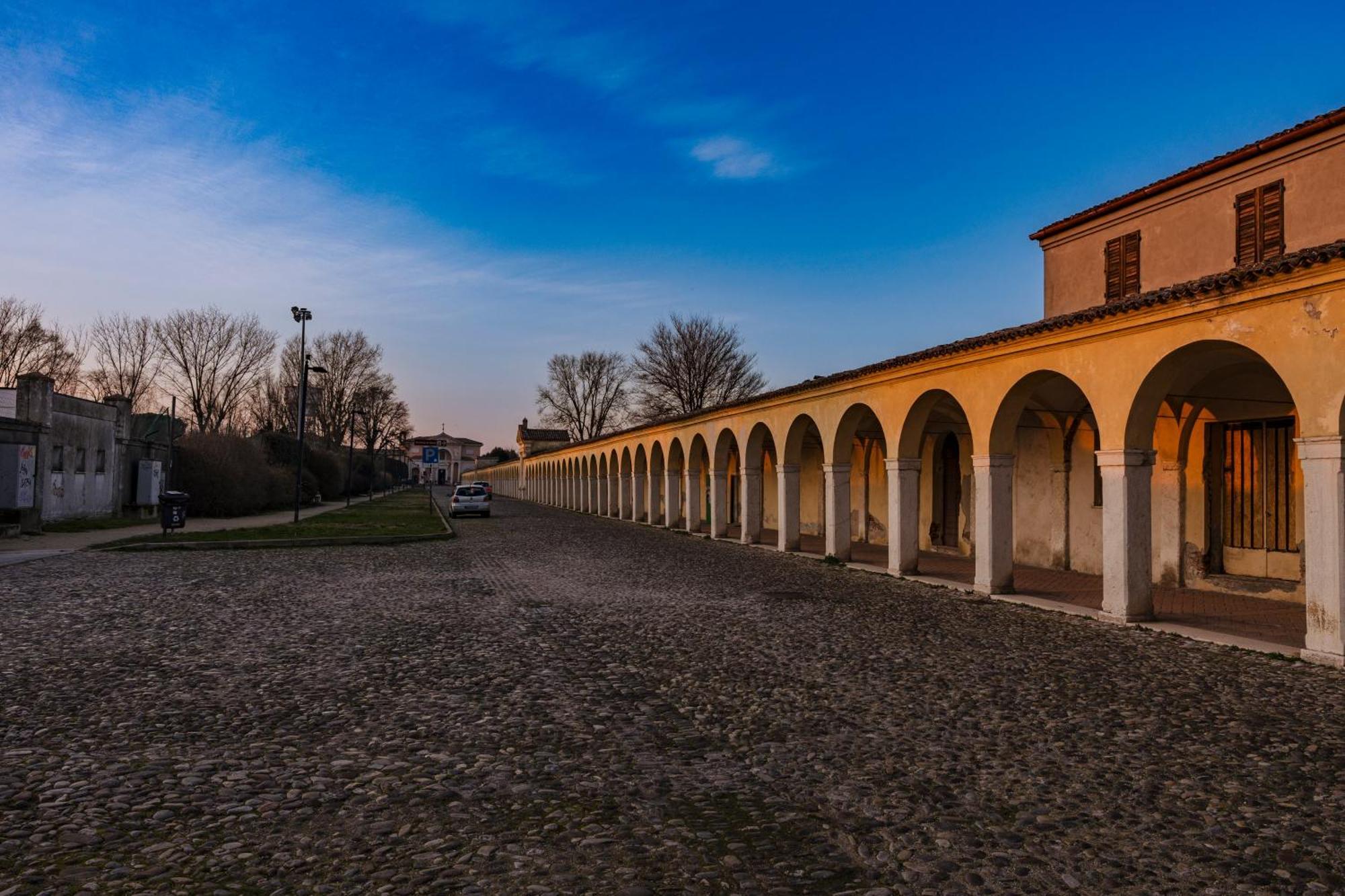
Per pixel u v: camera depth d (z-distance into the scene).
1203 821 4.27
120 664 7.65
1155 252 15.37
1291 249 12.87
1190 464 13.74
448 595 12.60
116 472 29.67
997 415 12.89
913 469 15.54
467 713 6.17
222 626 9.69
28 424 22.12
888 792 4.65
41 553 17.70
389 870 3.62
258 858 3.72
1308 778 4.90
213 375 53.12
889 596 12.93
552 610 11.15
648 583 14.30
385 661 7.89
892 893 3.48
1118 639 9.43
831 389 17.97
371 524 30.48
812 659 8.13
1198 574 13.59
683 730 5.81
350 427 67.44
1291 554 12.32
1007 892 3.50
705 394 64.25
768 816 4.30
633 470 35.06
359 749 5.29
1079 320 10.89
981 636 9.50
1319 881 3.62
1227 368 11.84
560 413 83.00
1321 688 7.06
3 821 4.09
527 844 3.92
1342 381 7.84
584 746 5.43
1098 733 5.77
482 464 137.38
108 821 4.10
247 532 24.72
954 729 5.87
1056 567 16.86
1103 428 10.83
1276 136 12.91
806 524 29.50
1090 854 3.87
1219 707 6.45
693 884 3.53
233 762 5.02
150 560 17.38
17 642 8.60
